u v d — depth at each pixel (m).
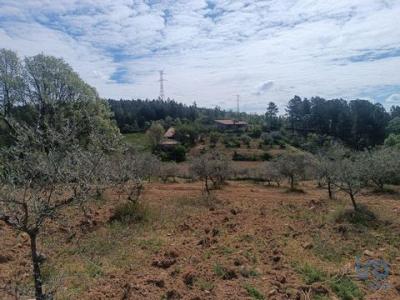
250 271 7.94
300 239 10.62
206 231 11.53
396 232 11.27
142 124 79.81
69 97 26.31
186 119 86.56
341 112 80.62
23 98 25.38
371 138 75.31
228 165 28.06
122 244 10.05
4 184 4.77
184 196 19.42
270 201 18.05
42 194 5.35
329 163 18.59
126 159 15.06
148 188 24.28
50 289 6.17
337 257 9.16
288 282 7.49
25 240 9.96
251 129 78.56
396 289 7.32
